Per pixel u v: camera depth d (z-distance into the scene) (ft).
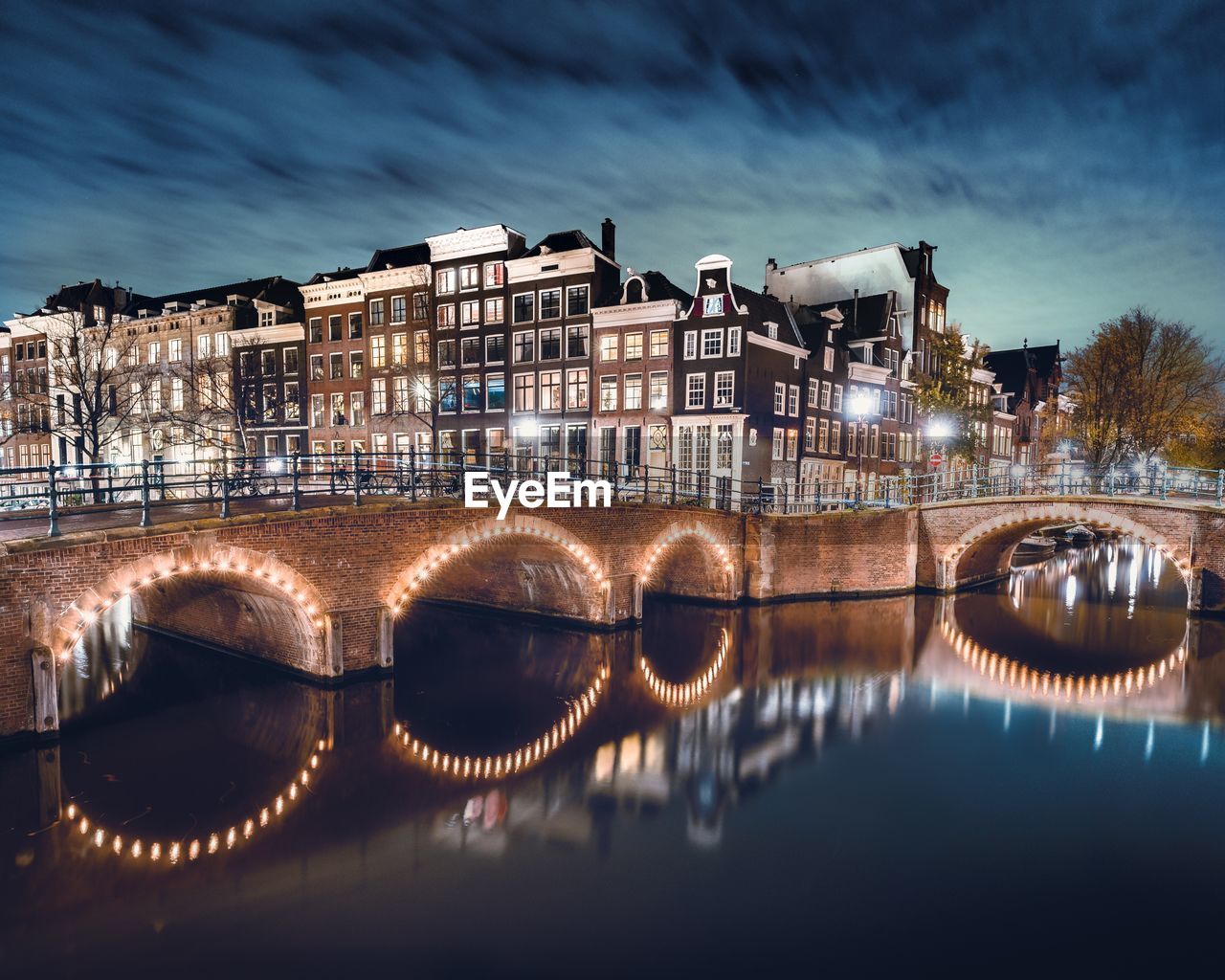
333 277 135.54
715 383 100.83
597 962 24.31
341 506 47.37
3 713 34.47
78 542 35.86
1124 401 113.80
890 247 132.77
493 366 119.44
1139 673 59.88
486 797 36.35
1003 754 42.98
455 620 73.31
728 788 38.14
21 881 27.81
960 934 26.16
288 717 45.37
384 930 25.66
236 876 28.66
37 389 145.69
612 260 114.83
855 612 79.36
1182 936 26.20
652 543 69.05
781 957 24.75
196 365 131.13
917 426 135.74
